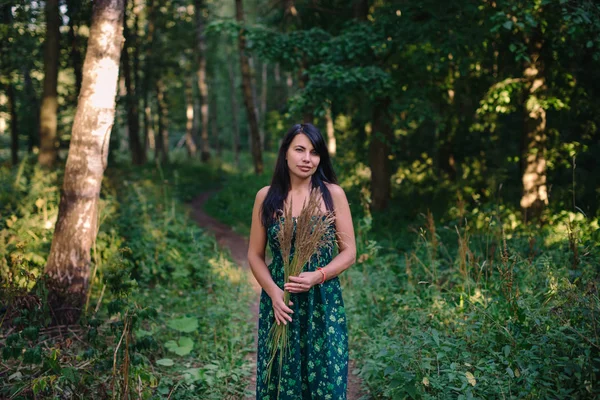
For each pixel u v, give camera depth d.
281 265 2.70
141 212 8.12
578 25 6.83
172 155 31.81
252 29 9.59
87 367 3.65
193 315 5.26
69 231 4.53
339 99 9.27
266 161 30.86
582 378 3.01
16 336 3.44
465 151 12.41
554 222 7.27
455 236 7.39
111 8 4.60
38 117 17.30
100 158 4.66
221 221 12.52
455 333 3.89
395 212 10.92
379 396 3.64
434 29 8.69
